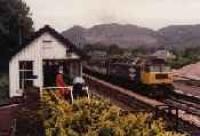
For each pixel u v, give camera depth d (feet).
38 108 53.62
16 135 51.60
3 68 147.54
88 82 157.69
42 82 99.40
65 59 101.24
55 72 100.32
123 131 44.93
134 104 112.47
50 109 52.49
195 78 214.90
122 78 158.61
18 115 52.95
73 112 51.21
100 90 138.51
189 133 58.29
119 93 134.62
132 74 150.82
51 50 100.78
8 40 157.28
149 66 140.77
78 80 83.82
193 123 80.94
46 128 49.14
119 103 114.01
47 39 100.37
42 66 100.27
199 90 163.02
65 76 98.89
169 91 140.56
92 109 50.93
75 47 101.76
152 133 44.32
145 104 113.50
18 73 98.68
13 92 98.48
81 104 52.31
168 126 59.06
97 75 186.09
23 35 164.76
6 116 55.11
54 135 47.21
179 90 161.27
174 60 289.12
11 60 99.19
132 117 46.73
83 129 47.73
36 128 51.06
